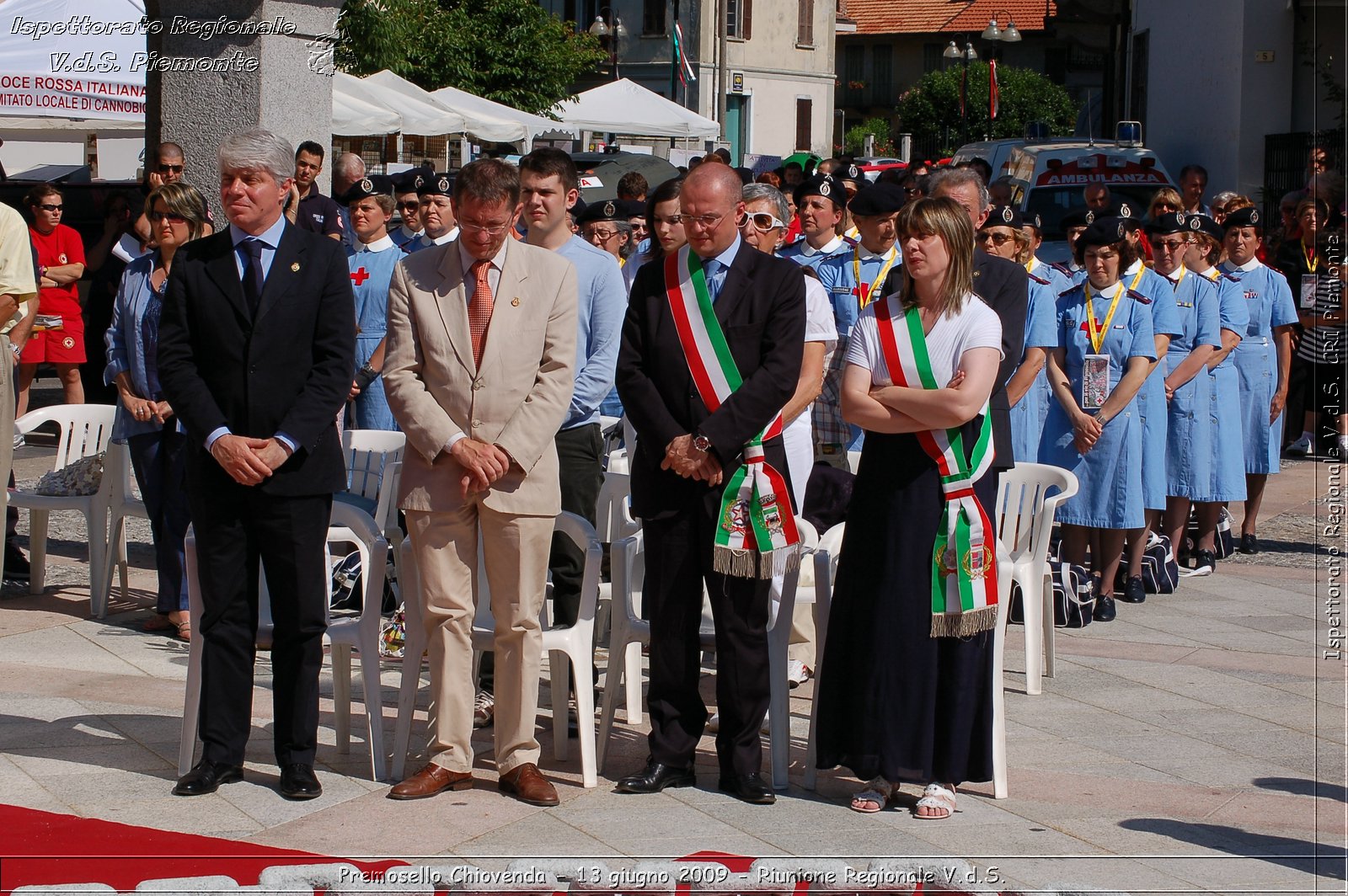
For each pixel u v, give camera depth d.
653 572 5.21
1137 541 8.30
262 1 9.05
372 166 22.11
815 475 6.72
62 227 11.57
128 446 7.28
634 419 5.13
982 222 6.94
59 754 5.41
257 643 5.28
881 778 5.16
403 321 5.12
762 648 5.16
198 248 5.07
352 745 5.70
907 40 55.25
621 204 9.84
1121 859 4.67
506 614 5.11
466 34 26.72
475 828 4.83
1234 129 17.28
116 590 7.82
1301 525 10.54
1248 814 5.10
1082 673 6.88
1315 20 16.53
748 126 45.31
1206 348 8.57
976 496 4.99
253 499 4.97
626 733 5.96
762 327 5.10
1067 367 8.10
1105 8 23.91
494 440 5.04
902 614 4.98
